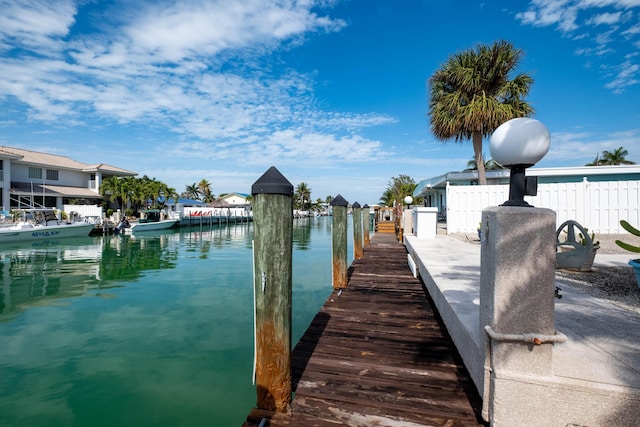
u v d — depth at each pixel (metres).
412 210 12.74
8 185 28.33
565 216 11.14
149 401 3.75
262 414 2.46
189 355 4.91
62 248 18.98
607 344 2.34
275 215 2.50
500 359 1.93
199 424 3.34
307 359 3.26
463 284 4.24
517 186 2.20
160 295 8.44
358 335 3.84
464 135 14.58
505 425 1.92
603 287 4.21
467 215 12.20
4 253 16.77
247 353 4.98
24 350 5.09
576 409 1.79
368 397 2.60
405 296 5.45
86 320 6.49
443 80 14.54
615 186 10.70
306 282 9.74
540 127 2.10
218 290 8.96
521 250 1.88
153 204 43.12
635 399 1.70
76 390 3.98
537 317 1.87
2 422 3.39
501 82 13.88
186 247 19.89
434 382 2.77
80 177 37.38
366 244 12.44
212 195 81.19
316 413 2.45
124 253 16.92
